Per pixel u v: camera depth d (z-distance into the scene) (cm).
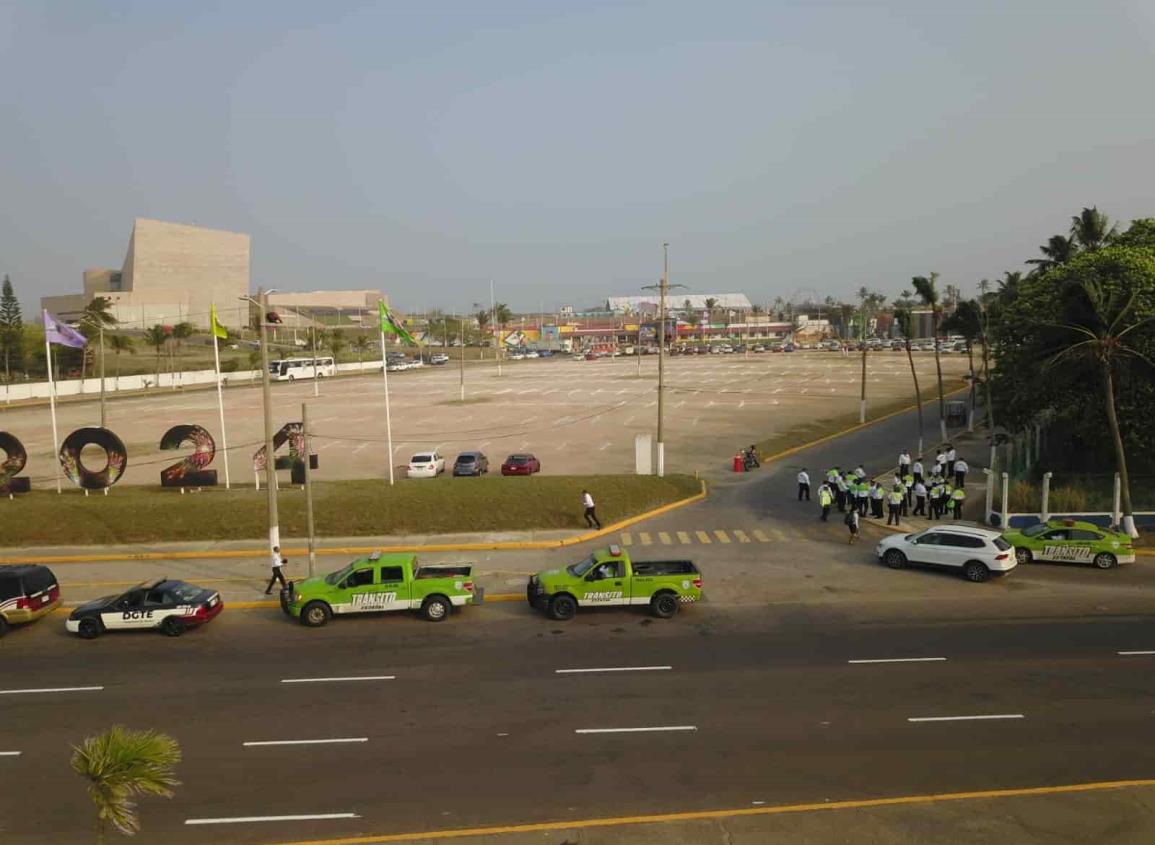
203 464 4541
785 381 11300
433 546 3525
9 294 13225
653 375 12862
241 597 2912
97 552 3522
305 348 18400
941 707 1897
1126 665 2144
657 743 1741
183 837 1423
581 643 2386
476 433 7000
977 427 6900
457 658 2281
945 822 1423
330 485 4353
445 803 1513
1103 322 3559
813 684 2044
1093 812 1451
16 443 4338
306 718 1900
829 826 1416
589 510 3772
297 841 1402
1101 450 4528
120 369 13175
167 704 2002
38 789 1603
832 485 4216
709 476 5081
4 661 2328
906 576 3034
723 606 2720
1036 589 2852
